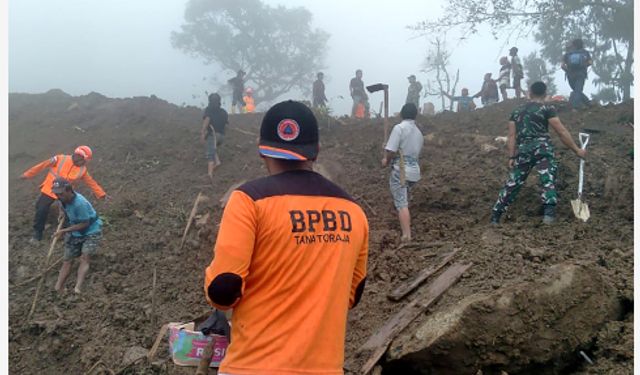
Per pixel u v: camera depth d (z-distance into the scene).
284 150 2.63
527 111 6.54
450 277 5.22
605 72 19.88
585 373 4.20
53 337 5.88
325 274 2.54
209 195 8.82
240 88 16.19
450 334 4.13
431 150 9.05
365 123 10.91
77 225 6.54
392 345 4.45
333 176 8.47
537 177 7.34
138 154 10.68
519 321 4.23
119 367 5.18
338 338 2.54
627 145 8.09
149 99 13.70
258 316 2.49
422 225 6.93
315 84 16.31
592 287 4.56
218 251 2.46
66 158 8.21
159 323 5.84
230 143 10.69
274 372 2.40
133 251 7.41
